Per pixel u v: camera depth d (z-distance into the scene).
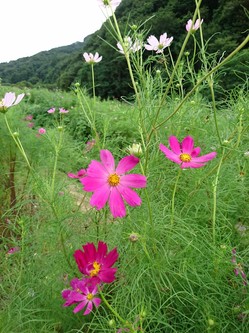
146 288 1.20
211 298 1.14
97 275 0.91
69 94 8.45
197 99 1.88
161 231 1.17
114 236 1.29
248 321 1.06
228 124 1.69
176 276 1.18
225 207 1.38
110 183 0.96
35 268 1.45
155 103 1.62
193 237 1.21
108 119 1.87
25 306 1.28
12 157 2.29
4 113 1.29
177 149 1.13
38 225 1.54
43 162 2.16
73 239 1.44
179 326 1.15
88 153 2.13
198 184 1.30
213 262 1.16
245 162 1.45
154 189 1.43
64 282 1.37
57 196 1.46
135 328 0.86
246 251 1.23
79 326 1.29
